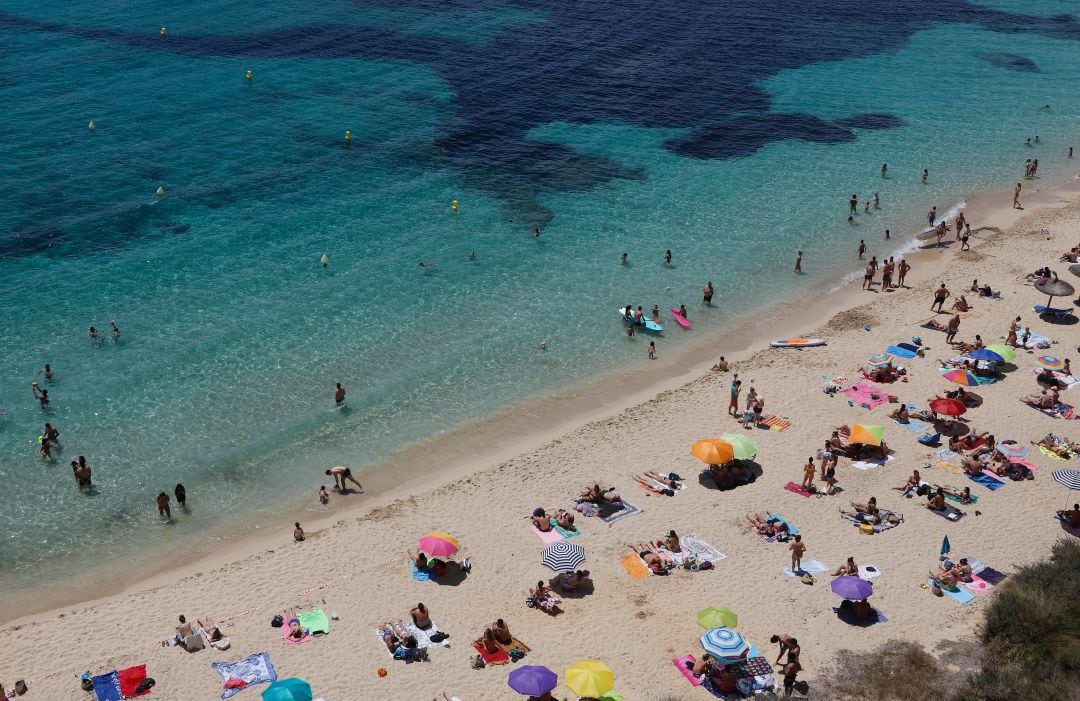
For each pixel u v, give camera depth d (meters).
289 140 76.69
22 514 39.62
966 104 91.56
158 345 50.62
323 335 52.44
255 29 101.12
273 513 40.38
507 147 78.31
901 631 31.88
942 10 123.94
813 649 31.17
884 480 40.50
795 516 38.41
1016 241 64.50
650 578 35.19
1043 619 30.27
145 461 42.88
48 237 60.34
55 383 47.22
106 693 29.81
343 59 94.81
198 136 76.06
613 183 73.00
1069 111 89.69
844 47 107.56
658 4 119.69
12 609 35.06
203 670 30.86
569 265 60.94
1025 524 37.38
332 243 62.03
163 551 38.19
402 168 73.50
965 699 27.59
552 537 37.84
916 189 73.31
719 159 78.19
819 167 77.00
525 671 28.92
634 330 54.16
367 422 46.16
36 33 95.75
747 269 61.38
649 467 42.41
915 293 58.06
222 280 57.06
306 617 33.38
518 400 48.09
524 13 112.81
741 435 41.72
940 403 43.31
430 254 61.38
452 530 38.56
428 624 32.97
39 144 72.38
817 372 49.56
